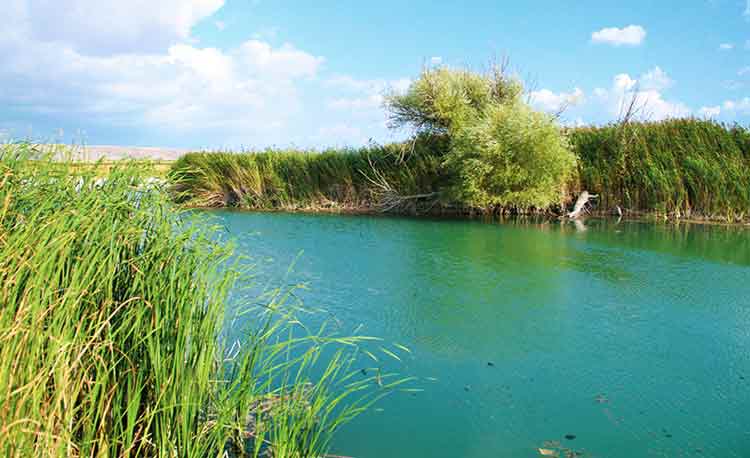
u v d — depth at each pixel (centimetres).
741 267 695
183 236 279
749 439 295
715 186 1149
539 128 1199
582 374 378
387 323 481
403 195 1420
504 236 967
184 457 225
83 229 242
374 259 753
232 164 1576
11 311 192
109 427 224
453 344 433
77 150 284
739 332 457
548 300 552
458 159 1277
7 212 237
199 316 264
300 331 451
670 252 798
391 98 1438
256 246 852
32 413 182
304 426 292
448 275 658
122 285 262
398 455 276
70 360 210
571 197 1341
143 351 241
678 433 301
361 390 350
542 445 289
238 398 261
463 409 328
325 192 1534
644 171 1246
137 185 299
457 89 1388
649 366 391
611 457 277
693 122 1322
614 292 581
